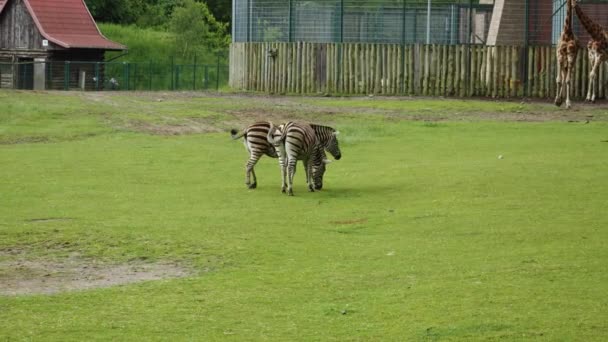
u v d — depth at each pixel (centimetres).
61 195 2730
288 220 2377
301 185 2928
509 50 6000
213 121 4616
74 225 2314
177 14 10006
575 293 1645
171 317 1554
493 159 3284
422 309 1576
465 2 6650
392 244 2083
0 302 1652
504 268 1831
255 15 6531
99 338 1441
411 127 4419
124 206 2572
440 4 6425
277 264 1927
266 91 6406
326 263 1925
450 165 3161
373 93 6141
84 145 3822
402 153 3566
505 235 2123
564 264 1848
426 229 2227
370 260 1939
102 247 2100
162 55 9438
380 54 6119
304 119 4744
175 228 2281
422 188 2759
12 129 4169
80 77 7625
